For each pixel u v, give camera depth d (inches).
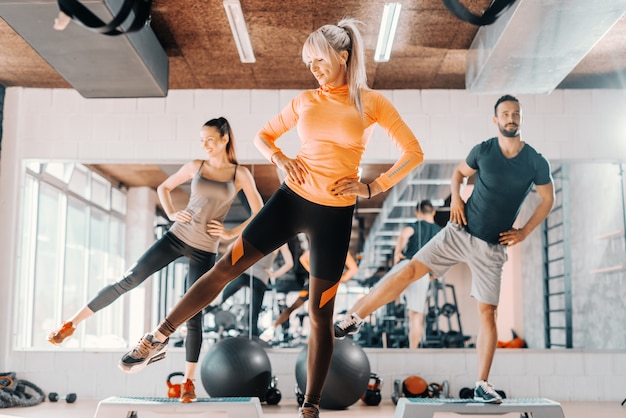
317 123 125.6
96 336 264.2
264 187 267.9
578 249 271.4
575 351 261.6
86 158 270.7
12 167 267.6
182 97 273.7
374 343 257.3
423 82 265.4
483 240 193.9
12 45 226.8
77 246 272.1
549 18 181.9
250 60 227.3
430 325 256.7
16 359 260.1
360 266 257.8
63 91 273.7
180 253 196.5
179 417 207.6
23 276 268.8
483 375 188.1
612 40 220.8
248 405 174.1
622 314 267.3
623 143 269.1
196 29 215.9
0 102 268.4
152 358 133.3
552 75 227.6
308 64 130.6
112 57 203.3
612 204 271.1
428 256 197.8
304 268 260.7
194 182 202.4
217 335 258.1
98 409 173.9
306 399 131.1
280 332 257.9
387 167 268.7
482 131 271.1
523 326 270.8
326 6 198.1
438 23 211.5
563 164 272.2
